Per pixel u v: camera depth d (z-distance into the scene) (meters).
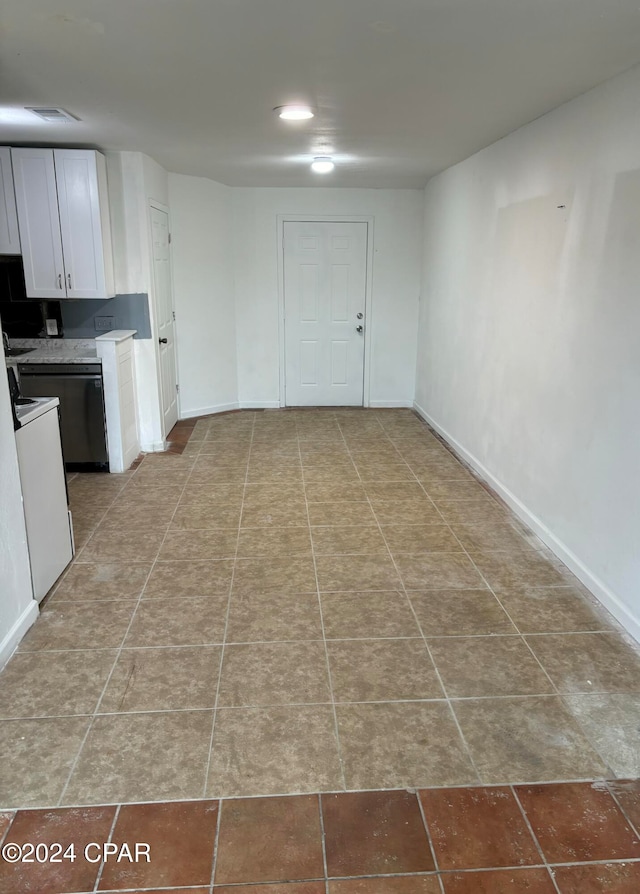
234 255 6.26
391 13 1.96
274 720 2.11
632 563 2.56
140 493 4.19
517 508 3.83
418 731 2.06
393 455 5.09
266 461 4.90
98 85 2.77
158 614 2.73
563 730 2.06
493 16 1.98
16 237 4.31
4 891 1.54
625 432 2.60
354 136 3.87
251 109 3.19
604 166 2.75
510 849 1.65
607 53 2.33
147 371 4.94
